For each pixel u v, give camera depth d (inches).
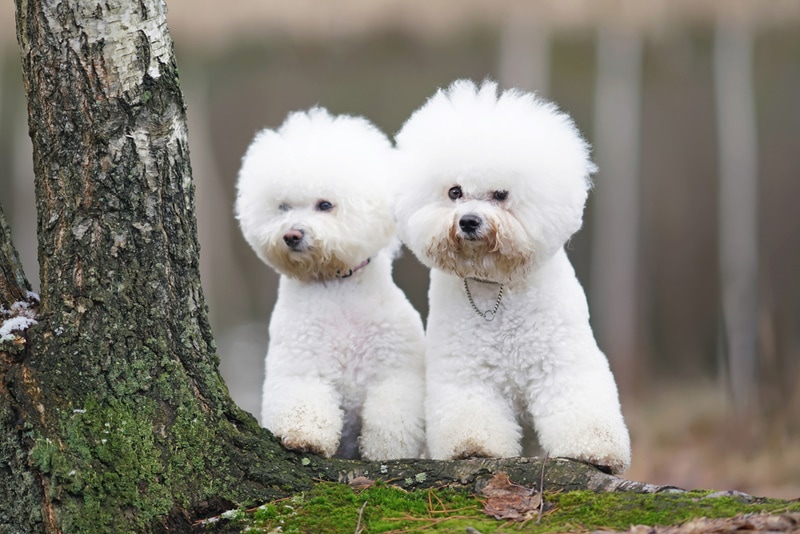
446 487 231.6
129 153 227.3
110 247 227.0
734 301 882.1
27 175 907.4
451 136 257.1
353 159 291.9
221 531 218.7
